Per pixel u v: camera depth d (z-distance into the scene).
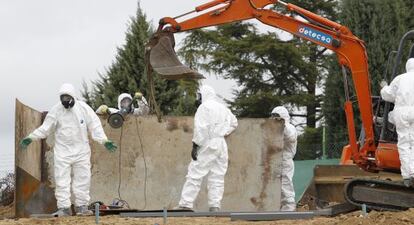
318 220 15.06
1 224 15.21
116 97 28.36
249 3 17.91
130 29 28.92
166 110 28.45
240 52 37.50
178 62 17.83
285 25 17.78
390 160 16.02
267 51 36.94
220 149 17.75
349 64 17.28
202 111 17.73
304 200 20.83
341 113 28.92
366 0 28.64
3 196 23.45
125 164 20.06
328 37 17.48
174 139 20.11
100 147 20.02
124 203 19.55
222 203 20.08
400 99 15.58
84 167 17.52
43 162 19.28
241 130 20.14
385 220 14.26
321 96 35.62
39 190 19.05
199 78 17.69
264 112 36.53
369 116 16.95
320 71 37.28
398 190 15.99
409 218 14.31
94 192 20.00
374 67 28.00
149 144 20.09
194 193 17.72
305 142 32.53
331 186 20.50
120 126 19.59
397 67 16.31
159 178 20.08
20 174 18.72
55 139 17.52
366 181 16.22
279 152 20.08
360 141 17.36
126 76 28.45
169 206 20.03
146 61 18.03
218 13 17.94
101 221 15.40
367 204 16.12
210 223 15.09
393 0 29.19
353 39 17.31
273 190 20.08
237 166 20.09
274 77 37.50
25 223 15.29
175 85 28.92
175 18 17.98
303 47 37.00
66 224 15.11
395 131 16.19
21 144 17.42
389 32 28.34
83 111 17.56
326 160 25.45
